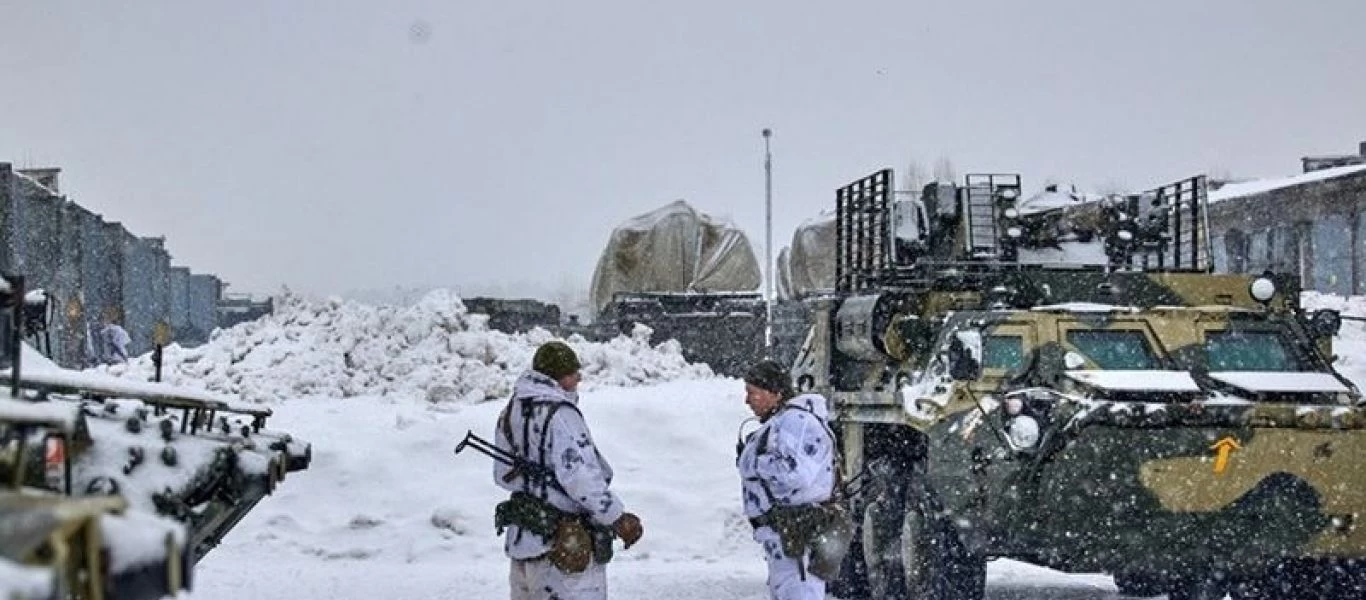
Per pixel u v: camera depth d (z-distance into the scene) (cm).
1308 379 1140
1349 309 2892
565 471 791
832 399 1406
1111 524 1072
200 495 693
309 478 1705
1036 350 1177
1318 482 1073
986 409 1098
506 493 1686
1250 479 1066
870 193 1529
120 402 866
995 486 1075
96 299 4638
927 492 1175
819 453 860
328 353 2091
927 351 1274
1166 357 1178
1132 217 1525
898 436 1295
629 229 2973
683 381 2220
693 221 2970
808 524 851
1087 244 1525
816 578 860
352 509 1659
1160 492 1062
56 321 3869
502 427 817
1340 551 1088
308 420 1838
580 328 2800
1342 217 4066
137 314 5338
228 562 1518
